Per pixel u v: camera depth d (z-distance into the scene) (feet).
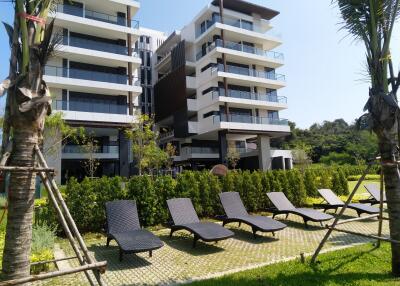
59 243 24.47
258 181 39.86
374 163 17.16
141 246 19.49
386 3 16.06
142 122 79.77
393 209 16.01
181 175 34.94
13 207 9.96
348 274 16.03
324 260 18.47
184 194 33.47
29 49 10.61
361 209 32.76
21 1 10.83
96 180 30.25
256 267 17.80
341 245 22.56
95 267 10.85
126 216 23.79
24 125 10.18
